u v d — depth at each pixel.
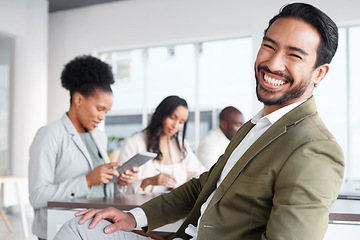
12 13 5.61
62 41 6.44
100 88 2.10
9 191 4.48
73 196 1.94
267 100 1.17
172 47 5.91
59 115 6.39
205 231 1.14
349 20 4.83
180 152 2.92
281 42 1.14
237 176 1.12
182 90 5.81
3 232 4.44
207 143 3.63
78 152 2.10
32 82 5.77
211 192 1.33
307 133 1.05
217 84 5.62
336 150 1.00
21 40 5.80
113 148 6.03
